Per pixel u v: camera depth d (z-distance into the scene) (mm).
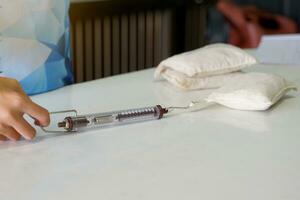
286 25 2357
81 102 831
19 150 625
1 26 810
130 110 730
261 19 2326
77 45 1489
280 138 666
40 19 848
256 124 718
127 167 580
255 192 525
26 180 552
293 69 1060
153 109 736
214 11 2121
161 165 584
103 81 978
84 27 1501
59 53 900
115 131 689
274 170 572
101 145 643
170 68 934
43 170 574
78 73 1510
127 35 1664
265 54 1143
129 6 1638
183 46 1915
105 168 578
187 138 665
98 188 535
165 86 931
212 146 638
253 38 2254
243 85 797
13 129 636
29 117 685
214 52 936
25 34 833
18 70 838
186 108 786
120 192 527
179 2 1845
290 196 519
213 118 743
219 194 522
